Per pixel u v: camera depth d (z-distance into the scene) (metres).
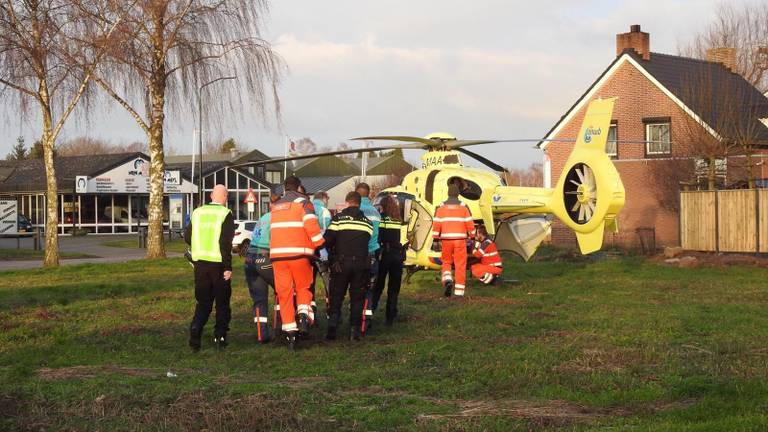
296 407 6.61
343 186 68.19
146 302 14.02
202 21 25.72
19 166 57.22
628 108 31.81
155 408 6.54
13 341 10.14
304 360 8.88
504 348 9.32
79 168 51.62
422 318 11.77
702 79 28.69
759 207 22.33
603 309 12.50
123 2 23.92
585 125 15.05
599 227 14.80
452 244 14.02
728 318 11.38
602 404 6.81
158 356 9.16
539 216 16.78
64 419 6.34
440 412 6.54
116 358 9.05
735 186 27.47
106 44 23.47
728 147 25.95
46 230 23.89
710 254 22.97
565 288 15.60
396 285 11.31
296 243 9.53
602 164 14.62
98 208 51.28
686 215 24.20
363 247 10.14
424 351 9.20
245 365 8.63
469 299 13.94
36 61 22.86
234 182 53.56
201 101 26.17
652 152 31.16
